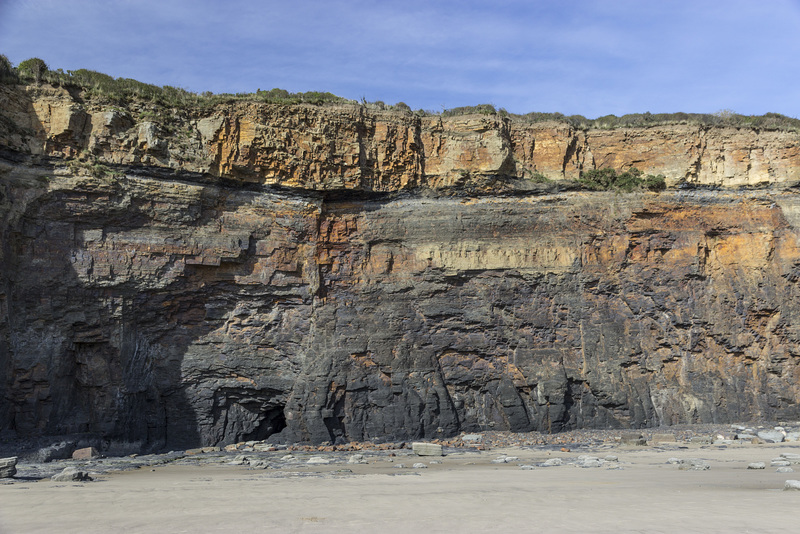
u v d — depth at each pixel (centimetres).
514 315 3706
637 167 4044
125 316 3181
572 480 1753
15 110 3112
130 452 3055
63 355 2995
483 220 3797
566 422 3541
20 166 3048
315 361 3478
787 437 3073
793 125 4059
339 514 1189
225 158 3500
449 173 3853
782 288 3766
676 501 1278
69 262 3072
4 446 2734
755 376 3719
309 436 3325
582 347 3666
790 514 1101
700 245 3822
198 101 3569
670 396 3650
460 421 3569
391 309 3644
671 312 3762
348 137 3731
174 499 1432
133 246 3228
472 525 1059
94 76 3450
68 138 3183
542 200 3875
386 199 3825
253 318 3531
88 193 3142
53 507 1322
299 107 3662
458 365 3672
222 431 3422
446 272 3706
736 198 3941
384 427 3400
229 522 1113
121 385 3100
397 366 3522
